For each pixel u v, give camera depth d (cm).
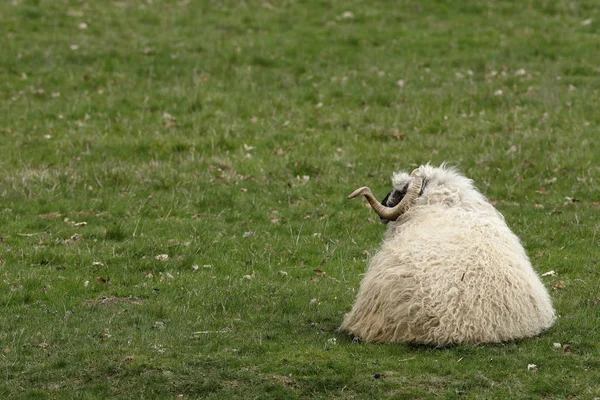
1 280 3728
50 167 5438
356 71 7569
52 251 4091
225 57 7812
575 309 3331
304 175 5381
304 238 4394
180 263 4006
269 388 2598
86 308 3422
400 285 2817
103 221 4619
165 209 4812
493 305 2806
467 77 7412
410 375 2642
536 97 6800
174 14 9025
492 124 6250
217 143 5919
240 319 3291
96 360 2819
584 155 5609
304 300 3522
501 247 2919
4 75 7281
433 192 3164
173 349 2936
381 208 3178
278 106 6744
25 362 2830
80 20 8706
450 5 9394
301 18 9038
